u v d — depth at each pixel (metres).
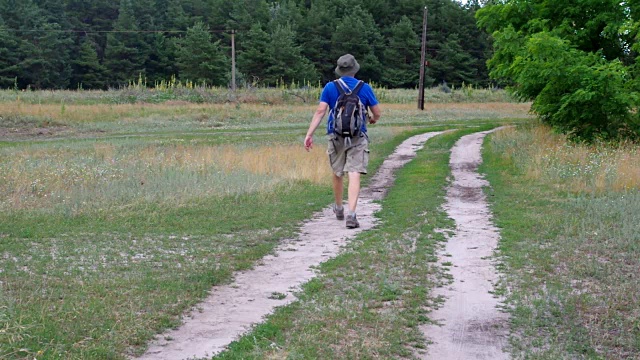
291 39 80.56
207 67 74.19
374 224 8.53
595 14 23.34
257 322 4.46
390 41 88.00
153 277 5.57
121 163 14.46
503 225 8.47
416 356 3.94
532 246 7.07
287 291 5.30
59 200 9.75
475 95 67.12
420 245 7.14
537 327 4.50
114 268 5.88
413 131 30.03
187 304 4.84
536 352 4.01
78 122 33.38
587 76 19.03
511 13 25.86
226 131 30.97
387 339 4.16
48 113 34.19
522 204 10.28
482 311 4.86
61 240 7.14
